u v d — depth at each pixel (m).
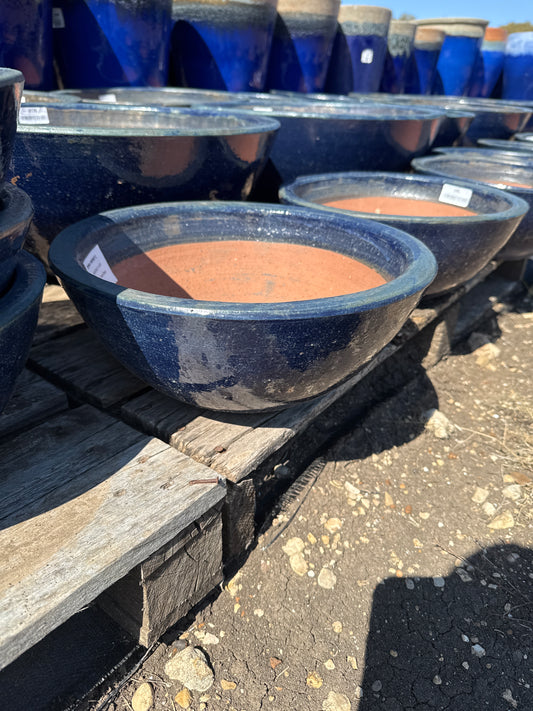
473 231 1.71
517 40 5.44
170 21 3.03
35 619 0.82
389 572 1.41
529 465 1.84
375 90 4.50
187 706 1.09
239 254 1.70
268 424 1.31
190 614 1.26
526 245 2.49
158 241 1.57
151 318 0.99
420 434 1.93
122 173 1.51
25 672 1.08
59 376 1.44
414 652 1.24
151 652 1.17
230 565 1.37
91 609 1.21
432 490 1.70
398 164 2.62
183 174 1.62
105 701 1.08
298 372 1.08
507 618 1.33
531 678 1.21
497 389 2.27
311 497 1.58
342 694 1.14
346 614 1.30
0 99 0.74
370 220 1.57
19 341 0.89
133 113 2.23
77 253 1.24
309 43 3.81
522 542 1.54
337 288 1.60
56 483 1.07
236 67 3.37
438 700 1.15
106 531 0.97
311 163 2.42
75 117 2.20
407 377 2.20
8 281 0.95
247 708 1.10
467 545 1.52
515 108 3.99
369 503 1.60
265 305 0.97
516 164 2.82
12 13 2.34
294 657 1.20
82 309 1.12
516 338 2.72
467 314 2.70
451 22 5.19
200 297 1.68
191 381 1.12
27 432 1.22
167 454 1.18
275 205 1.68
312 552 1.43
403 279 1.14
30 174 1.44
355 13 4.06
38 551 0.92
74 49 2.82
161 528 0.99
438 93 5.54
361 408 1.98
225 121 2.19
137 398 1.36
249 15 3.21
